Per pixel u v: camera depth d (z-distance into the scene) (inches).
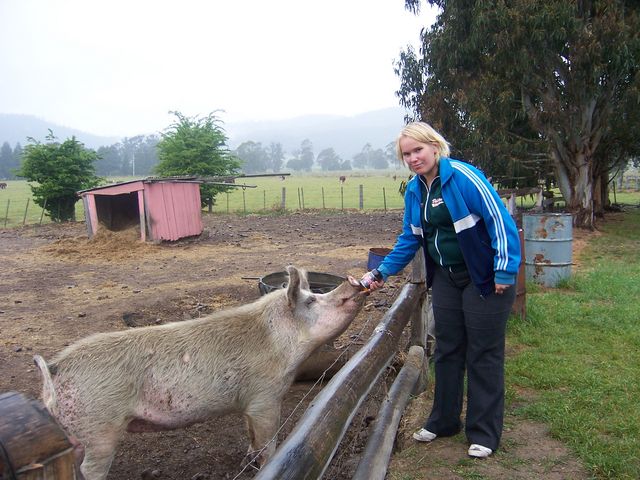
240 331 154.9
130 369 141.9
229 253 603.5
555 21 622.8
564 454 151.9
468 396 152.8
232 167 1192.2
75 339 300.8
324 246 642.8
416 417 178.9
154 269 511.8
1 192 2509.8
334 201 1619.1
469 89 726.5
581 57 637.3
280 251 611.5
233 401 154.9
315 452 93.4
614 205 1143.6
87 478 138.2
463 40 731.4
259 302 164.1
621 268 453.7
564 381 202.8
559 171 768.3
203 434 194.4
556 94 716.0
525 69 657.6
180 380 146.2
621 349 240.5
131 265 535.2
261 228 855.7
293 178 4564.5
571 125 727.7
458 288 149.9
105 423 139.0
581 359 228.7
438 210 142.2
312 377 230.1
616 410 177.2
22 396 47.8
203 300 384.8
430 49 788.6
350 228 836.0
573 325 279.1
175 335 150.6
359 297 160.6
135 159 6343.5
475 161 746.8
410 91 864.3
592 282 384.2
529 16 629.3
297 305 158.1
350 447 171.3
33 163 1026.7
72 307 370.9
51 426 46.0
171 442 188.7
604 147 835.4
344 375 125.7
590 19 668.1
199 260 558.9
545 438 161.8
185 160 1146.7
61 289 429.7
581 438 157.8
